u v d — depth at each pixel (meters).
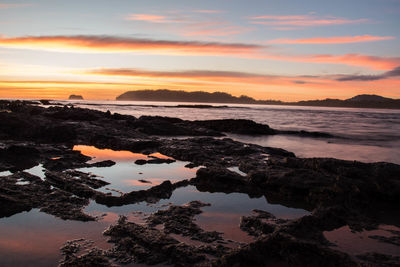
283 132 40.56
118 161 16.66
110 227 7.84
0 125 23.64
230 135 37.50
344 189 10.84
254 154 19.66
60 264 6.14
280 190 11.66
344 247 7.24
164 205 9.90
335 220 8.70
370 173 12.26
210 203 10.29
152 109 123.00
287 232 7.48
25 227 7.85
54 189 10.84
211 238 7.38
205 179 12.83
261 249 6.57
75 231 7.67
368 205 10.48
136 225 7.66
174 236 7.46
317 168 13.73
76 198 9.95
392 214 9.87
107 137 22.83
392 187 10.92
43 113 38.06
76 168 14.57
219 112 115.38
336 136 38.12
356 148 27.52
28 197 9.77
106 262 6.20
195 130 34.50
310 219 8.21
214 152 19.42
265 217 9.10
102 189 11.23
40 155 16.39
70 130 23.91
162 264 6.21
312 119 82.12
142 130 31.27
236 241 7.29
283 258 6.49
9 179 11.62
